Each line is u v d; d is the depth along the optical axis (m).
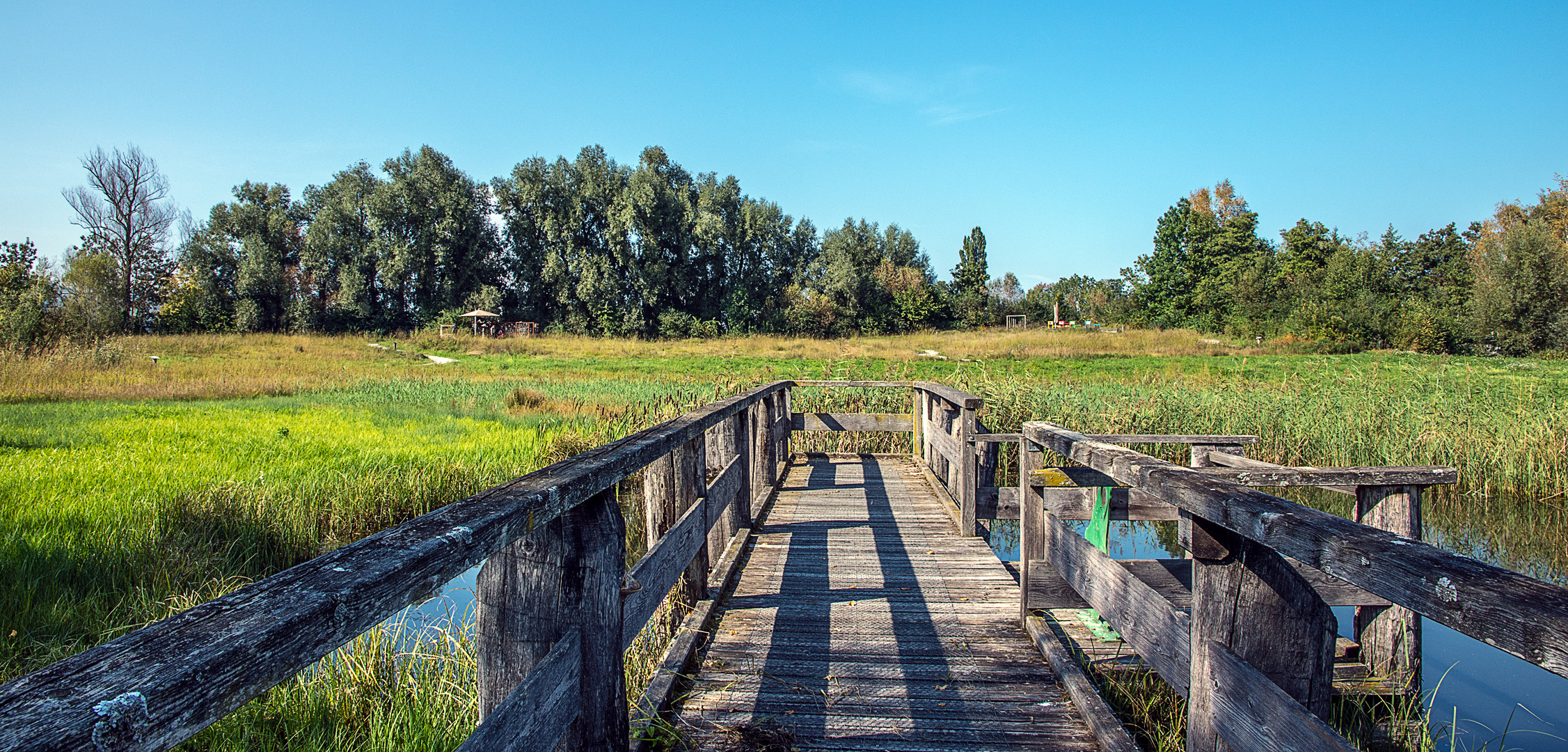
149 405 13.61
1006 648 3.26
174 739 0.65
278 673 0.76
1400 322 29.75
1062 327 51.78
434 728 2.87
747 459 5.20
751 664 3.11
